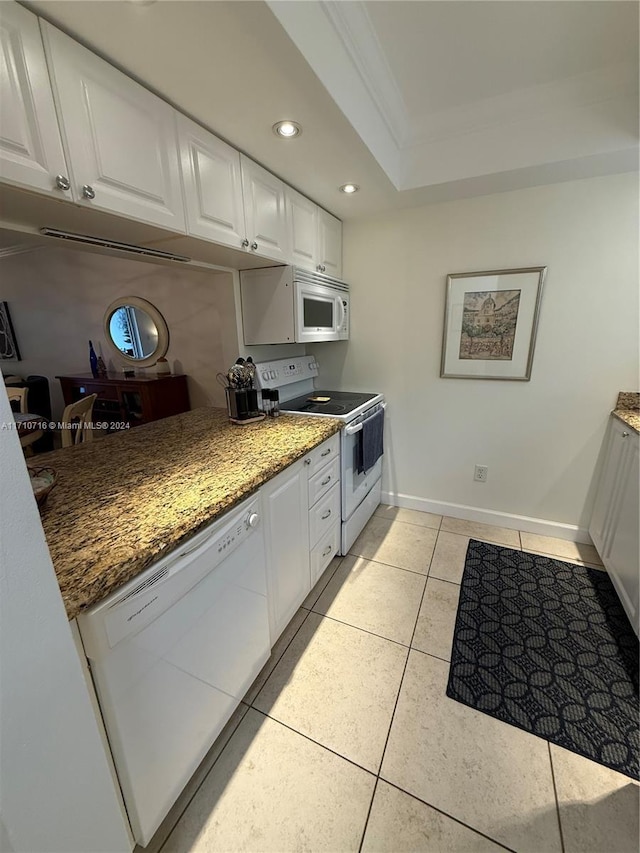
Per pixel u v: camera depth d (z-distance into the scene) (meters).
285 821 1.04
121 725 0.80
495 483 2.53
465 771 1.15
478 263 2.23
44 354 3.89
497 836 1.00
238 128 1.33
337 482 2.04
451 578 2.04
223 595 1.11
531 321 2.17
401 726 1.29
